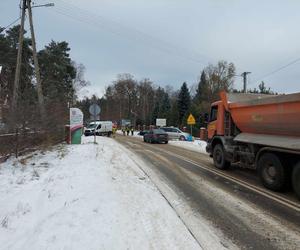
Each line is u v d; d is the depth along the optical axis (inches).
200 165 634.8
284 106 409.4
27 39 1616.6
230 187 430.0
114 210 294.8
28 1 901.8
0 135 596.1
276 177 406.3
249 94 596.4
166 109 3784.5
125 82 4490.7
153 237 241.4
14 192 374.6
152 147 1103.6
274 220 296.8
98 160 619.2
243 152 508.7
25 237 235.1
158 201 343.0
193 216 302.2
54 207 304.7
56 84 1862.7
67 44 2214.6
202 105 2573.8
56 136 868.0
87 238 229.9
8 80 1347.2
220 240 247.6
